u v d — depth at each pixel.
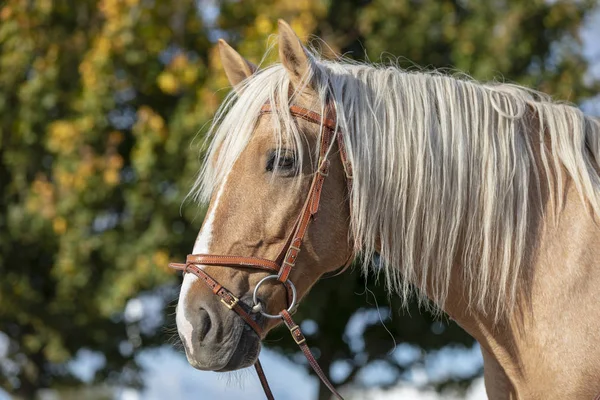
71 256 8.22
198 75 8.09
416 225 3.06
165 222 7.96
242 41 8.21
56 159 8.45
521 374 2.99
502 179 3.02
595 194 2.94
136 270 7.95
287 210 2.99
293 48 3.05
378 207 3.06
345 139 3.05
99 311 8.70
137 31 8.14
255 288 2.96
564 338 2.83
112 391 13.19
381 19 8.52
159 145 8.02
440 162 3.05
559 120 3.10
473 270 3.05
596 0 8.88
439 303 3.11
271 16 8.14
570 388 2.80
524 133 3.10
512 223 3.00
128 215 8.47
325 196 3.05
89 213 8.18
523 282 2.96
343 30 8.73
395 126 3.08
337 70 3.21
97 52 8.01
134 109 8.63
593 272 2.85
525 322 2.95
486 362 3.19
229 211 3.00
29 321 9.50
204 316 2.94
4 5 8.73
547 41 8.88
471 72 8.31
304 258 3.05
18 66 8.44
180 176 7.95
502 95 3.18
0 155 8.98
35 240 8.82
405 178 3.04
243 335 2.96
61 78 8.53
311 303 8.00
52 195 8.10
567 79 8.55
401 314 8.47
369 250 3.04
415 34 8.45
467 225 3.05
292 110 3.06
